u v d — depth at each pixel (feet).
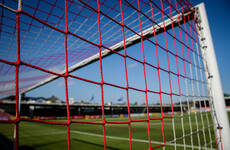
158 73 6.25
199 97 7.93
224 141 8.04
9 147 17.78
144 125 45.29
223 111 8.29
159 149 15.03
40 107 90.33
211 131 26.08
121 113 127.03
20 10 3.04
